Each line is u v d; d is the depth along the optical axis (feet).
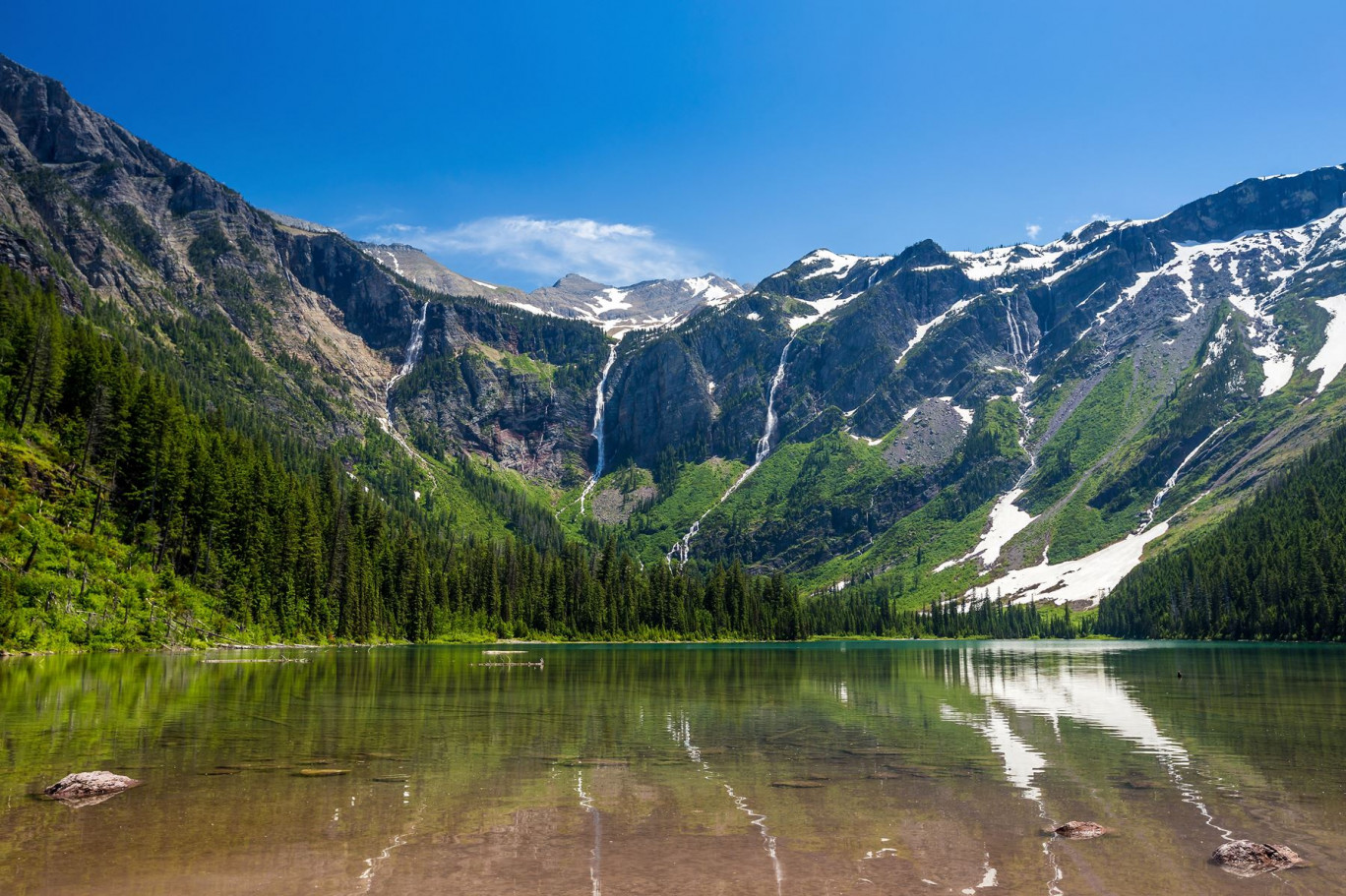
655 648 601.21
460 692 220.23
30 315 461.37
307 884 67.97
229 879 68.90
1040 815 91.86
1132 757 127.95
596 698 211.20
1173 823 88.94
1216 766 120.98
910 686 259.19
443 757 123.65
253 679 241.96
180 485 422.41
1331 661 406.62
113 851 75.87
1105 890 68.08
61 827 83.35
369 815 89.66
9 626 286.66
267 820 86.94
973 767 119.34
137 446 424.87
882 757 127.24
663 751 131.34
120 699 182.29
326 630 480.64
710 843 80.64
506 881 69.10
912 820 89.56
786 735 150.30
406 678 264.31
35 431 406.62
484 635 645.92
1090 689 246.27
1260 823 89.20
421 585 591.37
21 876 68.80
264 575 454.81
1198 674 314.76
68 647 305.73
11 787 100.37
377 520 599.16
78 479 395.96
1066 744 141.59
